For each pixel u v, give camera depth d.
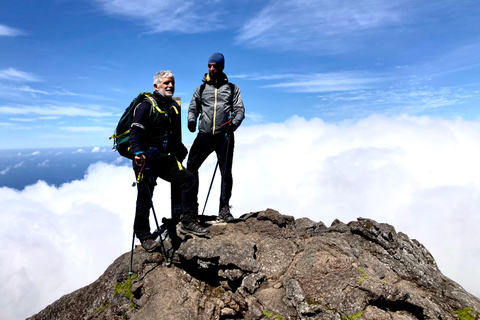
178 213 5.30
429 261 4.88
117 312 4.45
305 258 4.44
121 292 4.62
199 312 3.98
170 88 4.34
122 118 4.48
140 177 4.26
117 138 4.60
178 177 4.60
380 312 3.68
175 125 4.61
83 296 4.96
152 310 3.99
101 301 4.73
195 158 5.34
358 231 5.25
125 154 4.65
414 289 4.32
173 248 4.78
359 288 3.89
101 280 5.02
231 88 5.22
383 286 3.89
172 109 4.52
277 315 3.91
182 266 4.64
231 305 4.09
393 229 5.22
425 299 4.01
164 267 4.68
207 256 4.45
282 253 4.83
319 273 4.11
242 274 4.45
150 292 4.30
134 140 4.04
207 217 5.95
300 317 3.80
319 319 3.70
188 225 4.77
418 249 5.05
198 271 4.55
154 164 4.39
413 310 3.92
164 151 4.40
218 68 5.11
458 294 4.21
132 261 4.84
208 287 4.50
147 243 4.67
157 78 4.34
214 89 5.18
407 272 4.63
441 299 4.22
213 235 5.14
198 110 5.36
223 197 5.64
